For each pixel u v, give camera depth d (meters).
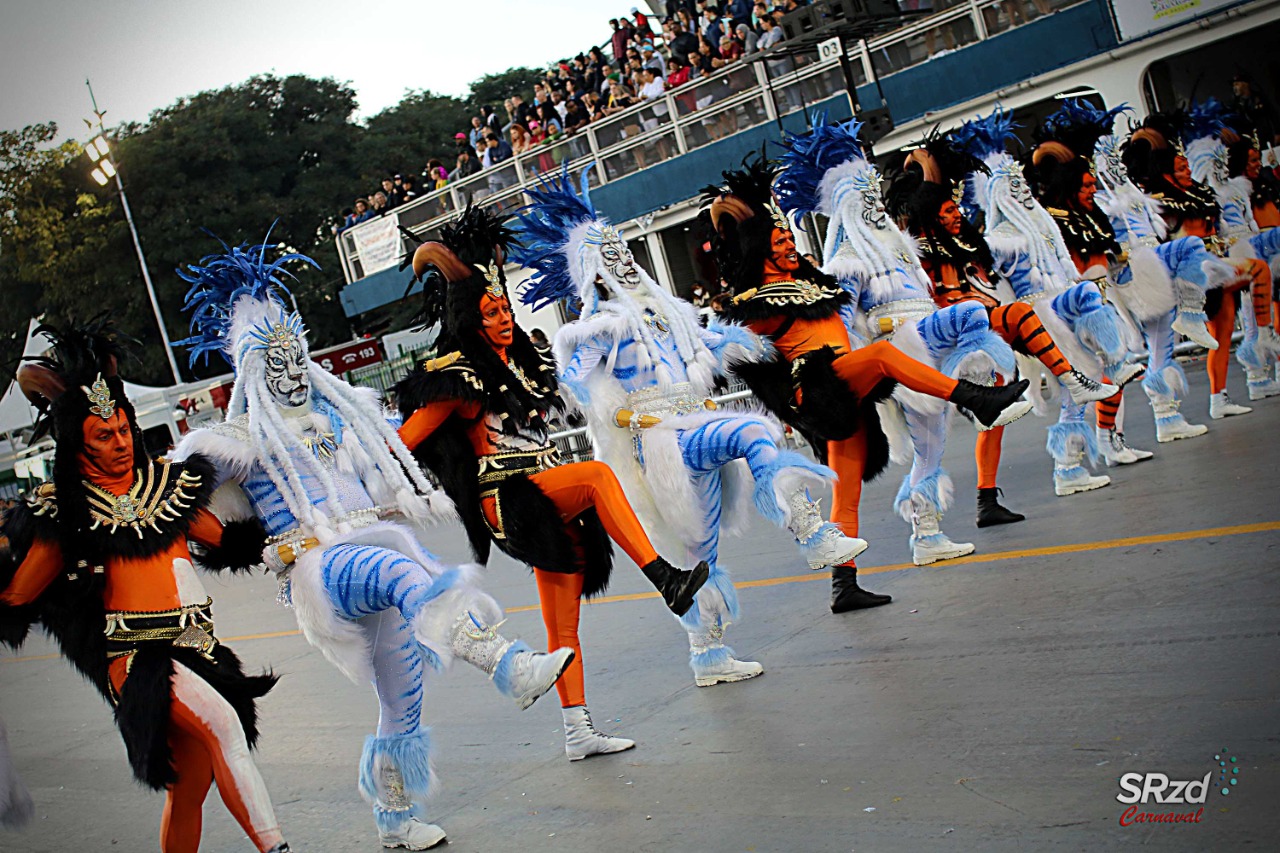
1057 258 8.60
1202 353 13.60
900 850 3.91
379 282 23.88
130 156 32.25
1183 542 6.57
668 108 19.34
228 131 34.66
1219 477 7.83
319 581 4.82
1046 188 9.22
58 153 32.59
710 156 18.88
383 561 4.78
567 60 22.89
